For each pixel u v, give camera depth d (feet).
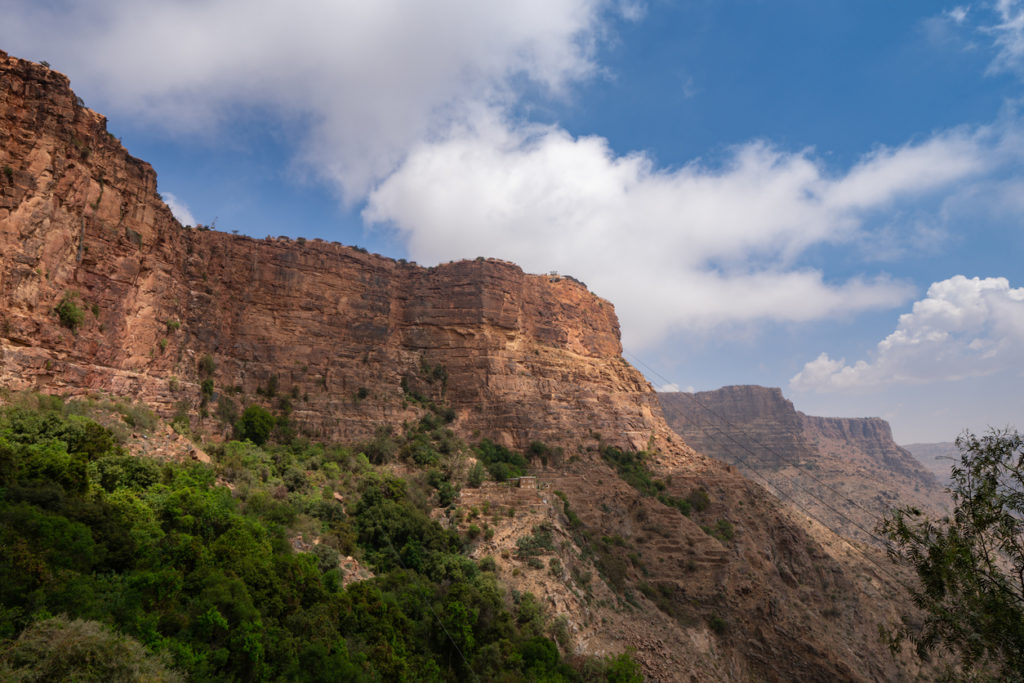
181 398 211.41
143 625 91.86
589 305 437.58
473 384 333.21
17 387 140.97
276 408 268.00
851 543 378.94
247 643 102.32
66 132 169.58
